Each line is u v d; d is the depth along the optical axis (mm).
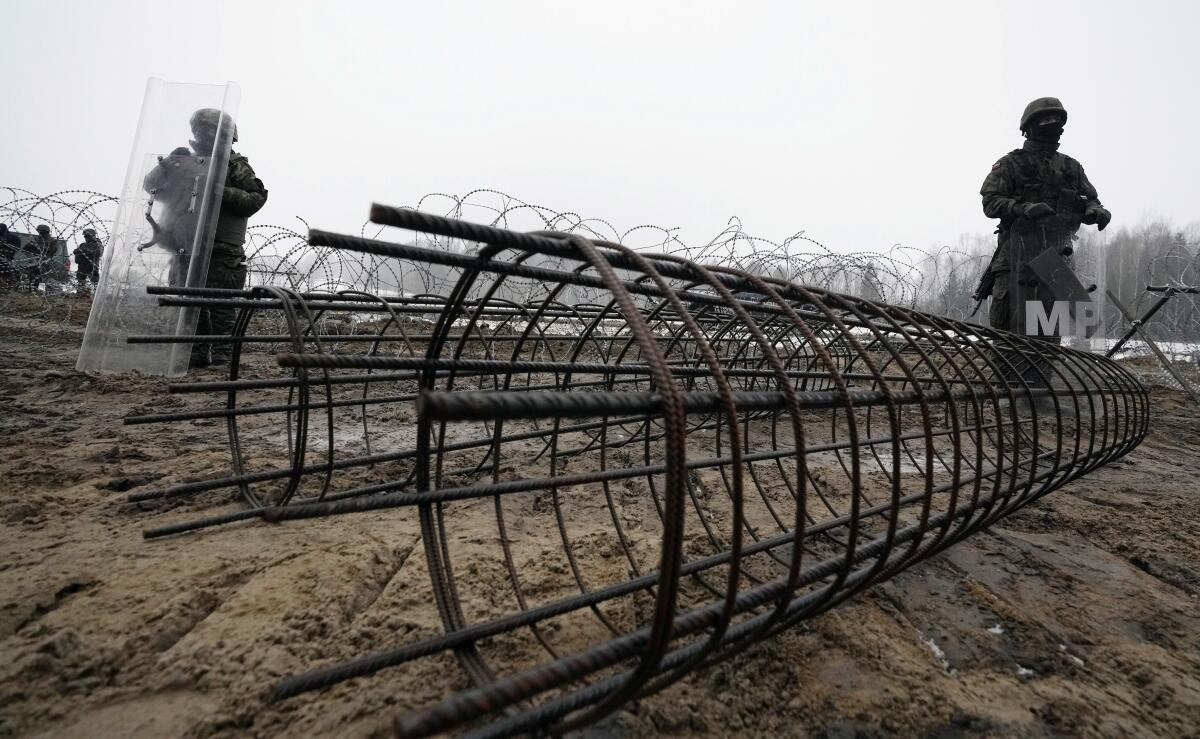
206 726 1525
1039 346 3545
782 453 2539
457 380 7496
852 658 1974
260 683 1689
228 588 2205
